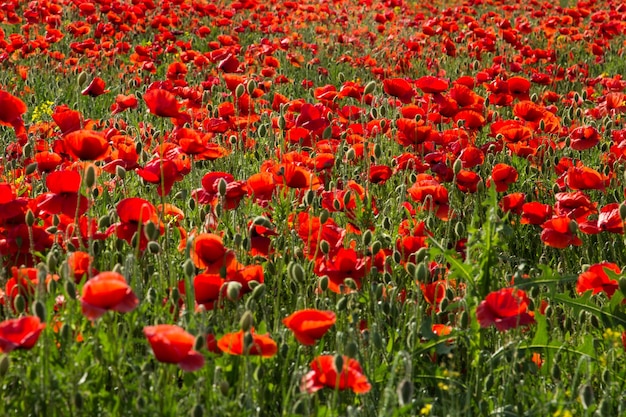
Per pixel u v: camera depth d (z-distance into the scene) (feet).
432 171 18.15
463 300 11.68
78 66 33.81
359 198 14.28
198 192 14.24
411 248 13.32
